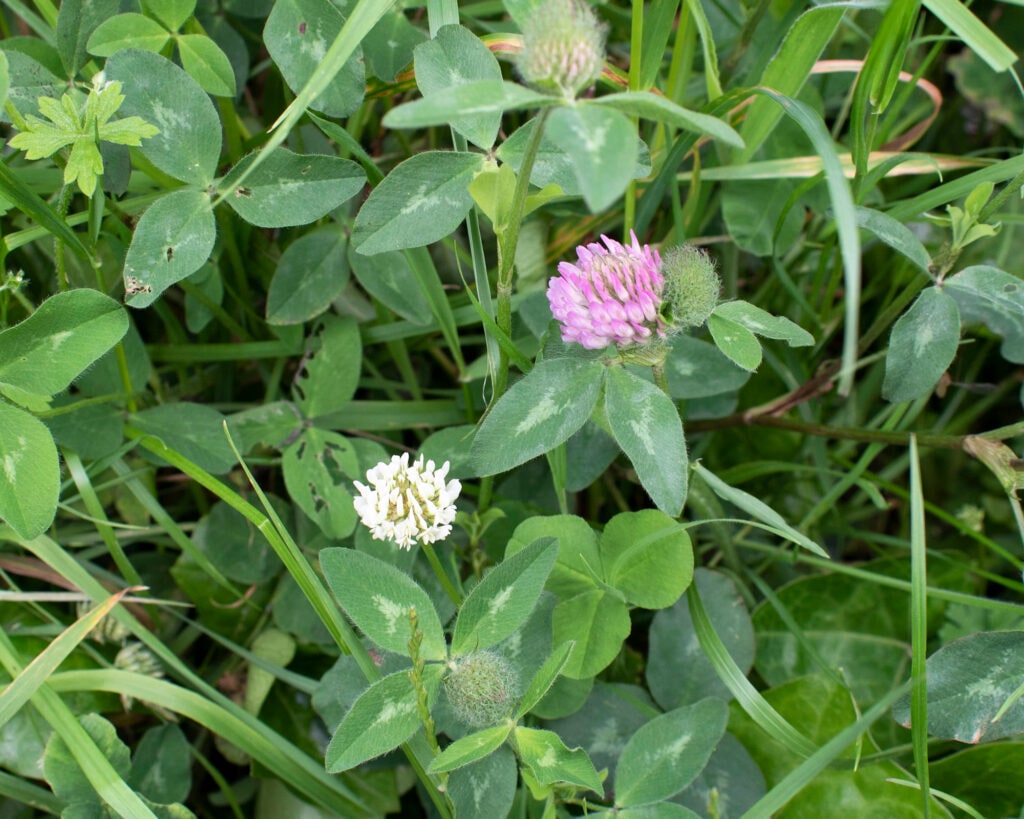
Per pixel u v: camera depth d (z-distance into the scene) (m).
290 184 0.31
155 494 0.37
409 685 0.28
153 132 0.30
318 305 0.35
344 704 0.30
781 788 0.29
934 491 0.42
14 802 0.33
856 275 0.25
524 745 0.28
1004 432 0.33
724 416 0.38
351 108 0.32
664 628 0.34
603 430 0.35
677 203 0.36
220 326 0.39
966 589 0.38
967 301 0.35
